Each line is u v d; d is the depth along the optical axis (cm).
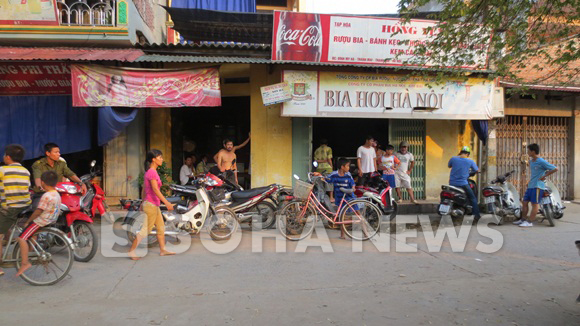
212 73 854
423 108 959
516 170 1197
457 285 500
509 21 662
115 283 496
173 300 444
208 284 495
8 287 484
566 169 1241
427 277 530
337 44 906
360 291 476
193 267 562
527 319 407
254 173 995
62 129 866
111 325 385
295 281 509
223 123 1178
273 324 388
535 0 640
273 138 993
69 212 571
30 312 412
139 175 930
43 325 383
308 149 1001
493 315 414
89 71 793
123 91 812
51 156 636
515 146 1198
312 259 605
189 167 1027
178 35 1264
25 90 839
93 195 703
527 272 555
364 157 979
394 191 1095
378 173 988
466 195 868
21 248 477
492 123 1044
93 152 995
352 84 930
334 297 456
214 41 1164
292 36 888
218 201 749
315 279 517
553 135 1230
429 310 424
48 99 855
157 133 1002
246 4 1286
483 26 658
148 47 884
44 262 489
